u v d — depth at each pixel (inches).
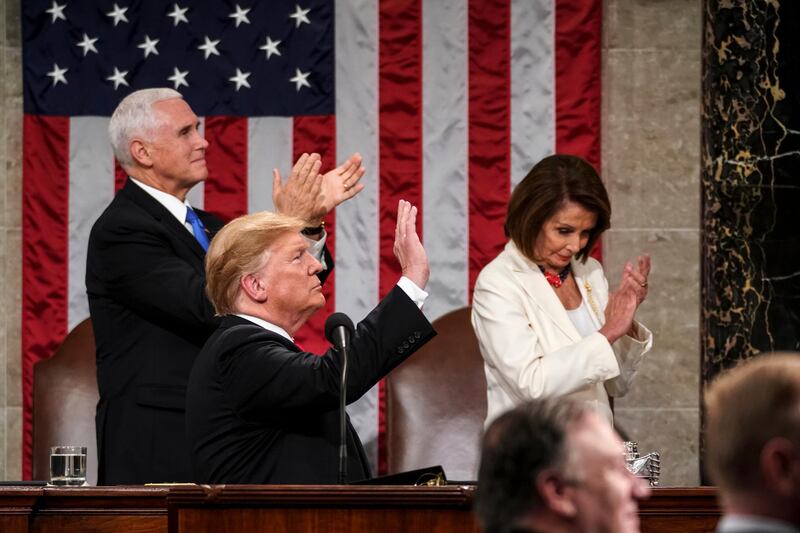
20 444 989.8
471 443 852.0
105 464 668.7
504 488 242.2
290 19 978.1
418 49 972.6
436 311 962.7
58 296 964.0
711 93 960.3
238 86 974.4
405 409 856.9
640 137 990.4
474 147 967.6
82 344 880.3
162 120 703.7
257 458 498.3
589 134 962.1
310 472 500.7
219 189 969.5
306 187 659.4
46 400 868.0
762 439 232.7
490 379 641.0
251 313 517.0
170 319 657.0
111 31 974.4
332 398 493.4
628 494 241.6
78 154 969.5
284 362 491.8
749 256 955.3
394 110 971.9
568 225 620.7
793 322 952.3
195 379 512.1
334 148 973.8
